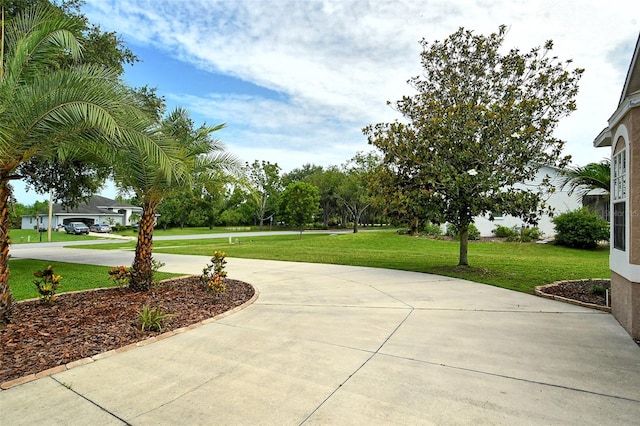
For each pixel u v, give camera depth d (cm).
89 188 1341
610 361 389
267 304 655
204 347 437
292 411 289
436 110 991
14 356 399
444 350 424
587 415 281
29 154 520
